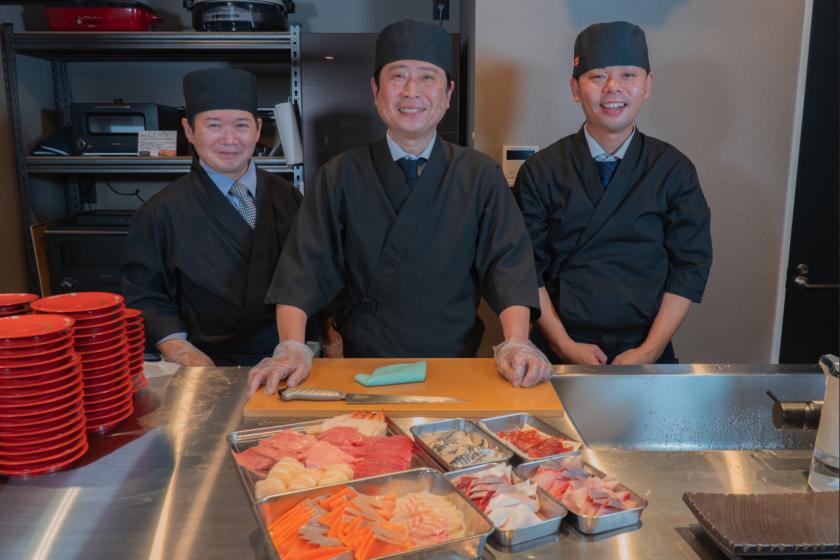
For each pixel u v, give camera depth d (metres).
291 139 2.63
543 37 2.28
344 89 2.65
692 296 1.86
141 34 2.68
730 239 2.42
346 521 0.73
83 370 1.04
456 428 1.06
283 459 0.89
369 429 1.02
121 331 1.11
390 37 1.41
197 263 1.82
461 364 1.37
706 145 2.35
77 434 0.97
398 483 0.84
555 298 1.95
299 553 0.69
